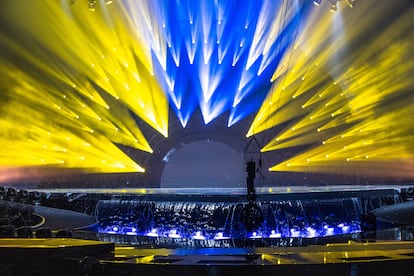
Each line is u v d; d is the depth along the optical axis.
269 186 28.72
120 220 18.28
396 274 7.56
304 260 7.69
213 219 17.33
